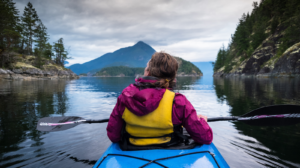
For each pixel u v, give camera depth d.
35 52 60.31
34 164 2.15
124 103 1.26
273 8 75.31
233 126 3.68
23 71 40.44
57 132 3.32
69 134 3.21
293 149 2.53
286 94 8.55
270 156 2.34
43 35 70.12
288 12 53.81
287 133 3.21
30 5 64.44
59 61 81.81
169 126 1.27
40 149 2.57
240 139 2.94
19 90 11.73
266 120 2.07
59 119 2.14
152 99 1.18
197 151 1.35
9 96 8.68
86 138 3.00
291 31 42.75
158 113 1.24
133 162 1.24
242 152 2.45
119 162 1.25
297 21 43.28
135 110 1.21
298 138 2.96
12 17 50.12
